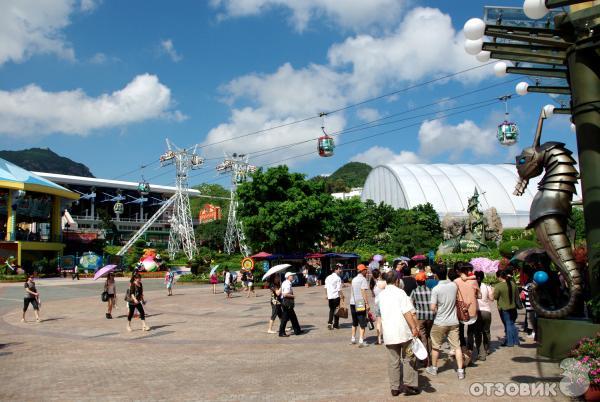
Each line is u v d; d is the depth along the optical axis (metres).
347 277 44.41
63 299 27.92
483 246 49.22
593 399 6.91
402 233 61.22
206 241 96.62
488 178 87.81
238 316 18.75
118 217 105.75
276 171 43.22
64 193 61.44
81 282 44.16
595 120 9.25
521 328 14.17
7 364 10.84
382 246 63.31
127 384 8.86
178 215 69.88
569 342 9.30
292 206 40.94
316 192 44.75
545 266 11.48
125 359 11.14
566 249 9.76
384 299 7.70
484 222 54.97
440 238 65.31
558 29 9.46
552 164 10.27
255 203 42.91
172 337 14.15
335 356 10.87
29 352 12.23
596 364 6.88
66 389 8.59
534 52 10.20
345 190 142.50
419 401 7.27
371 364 9.92
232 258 64.94
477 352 9.92
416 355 7.57
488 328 10.30
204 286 38.94
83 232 80.00
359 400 7.42
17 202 55.00
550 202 9.99
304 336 13.72
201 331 15.15
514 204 83.19
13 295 30.12
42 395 8.23
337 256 43.09
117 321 18.03
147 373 9.70
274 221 41.56
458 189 84.25
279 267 14.97
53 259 56.53
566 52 9.77
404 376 7.62
